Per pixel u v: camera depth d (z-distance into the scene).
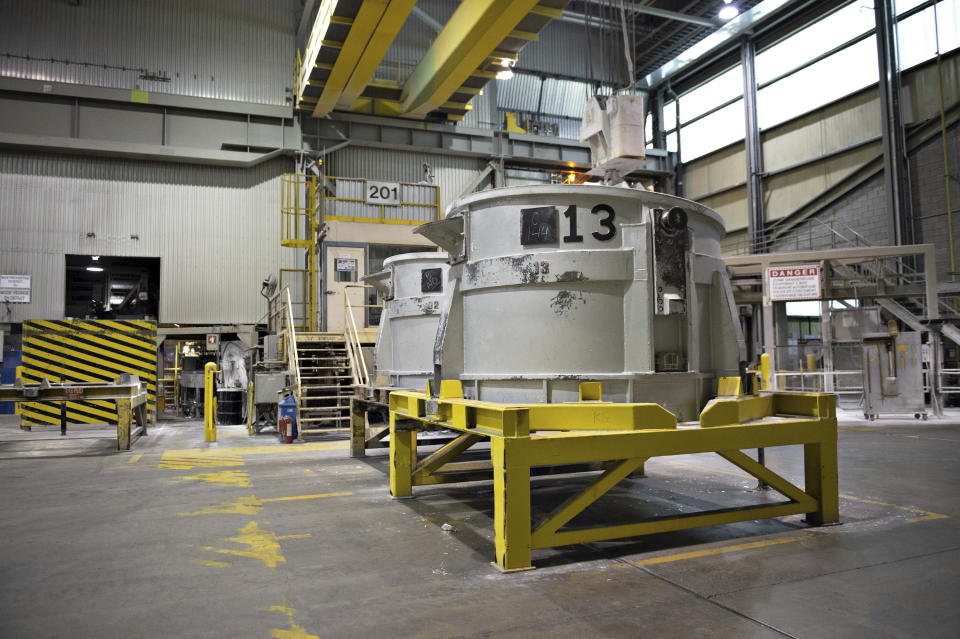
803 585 3.60
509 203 4.96
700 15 23.92
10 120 20.19
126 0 21.73
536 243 4.79
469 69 19.91
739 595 3.45
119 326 13.89
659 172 28.62
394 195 20.45
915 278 19.30
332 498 6.05
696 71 27.64
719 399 4.61
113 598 3.45
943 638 2.90
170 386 19.95
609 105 6.39
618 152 6.25
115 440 11.16
